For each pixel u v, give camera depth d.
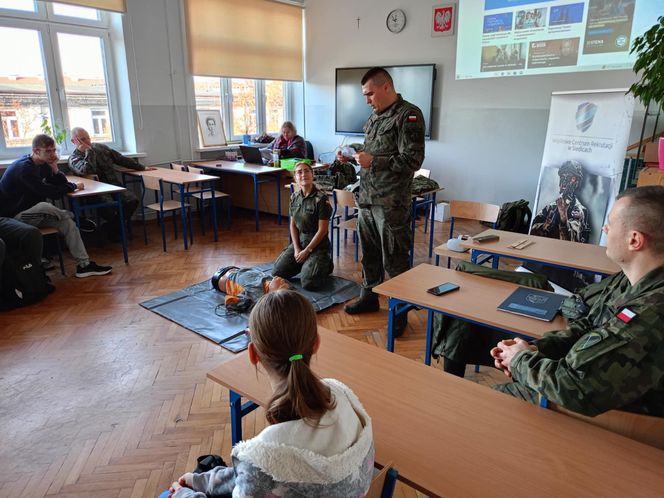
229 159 6.41
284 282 2.97
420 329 3.12
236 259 4.49
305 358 0.88
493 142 5.93
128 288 3.76
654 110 4.68
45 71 5.12
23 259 3.37
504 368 1.39
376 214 3.04
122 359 2.70
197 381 2.49
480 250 2.66
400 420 1.19
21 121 5.06
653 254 1.20
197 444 2.02
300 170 3.71
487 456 1.07
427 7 6.08
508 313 1.81
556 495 0.96
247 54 6.73
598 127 3.96
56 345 2.85
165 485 1.79
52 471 1.86
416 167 2.87
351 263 4.41
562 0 5.07
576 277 3.22
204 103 6.66
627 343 1.09
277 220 6.06
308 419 0.83
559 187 4.30
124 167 5.36
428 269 2.36
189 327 3.06
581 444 1.10
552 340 1.44
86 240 5.12
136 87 5.65
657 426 1.13
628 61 4.80
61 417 2.18
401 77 6.46
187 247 4.85
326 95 7.43
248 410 1.46
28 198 3.90
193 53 6.13
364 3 6.66
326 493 0.80
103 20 5.46
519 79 5.55
